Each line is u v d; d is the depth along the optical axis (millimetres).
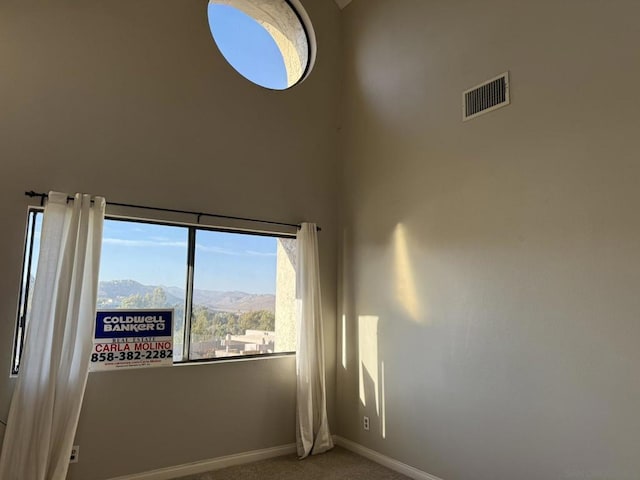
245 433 3617
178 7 3658
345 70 4492
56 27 3133
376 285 3832
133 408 3160
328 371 4121
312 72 4355
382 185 3875
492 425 2789
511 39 2916
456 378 3049
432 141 3428
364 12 4324
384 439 3590
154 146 3410
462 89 3227
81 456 2941
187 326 3479
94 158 3160
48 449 2684
